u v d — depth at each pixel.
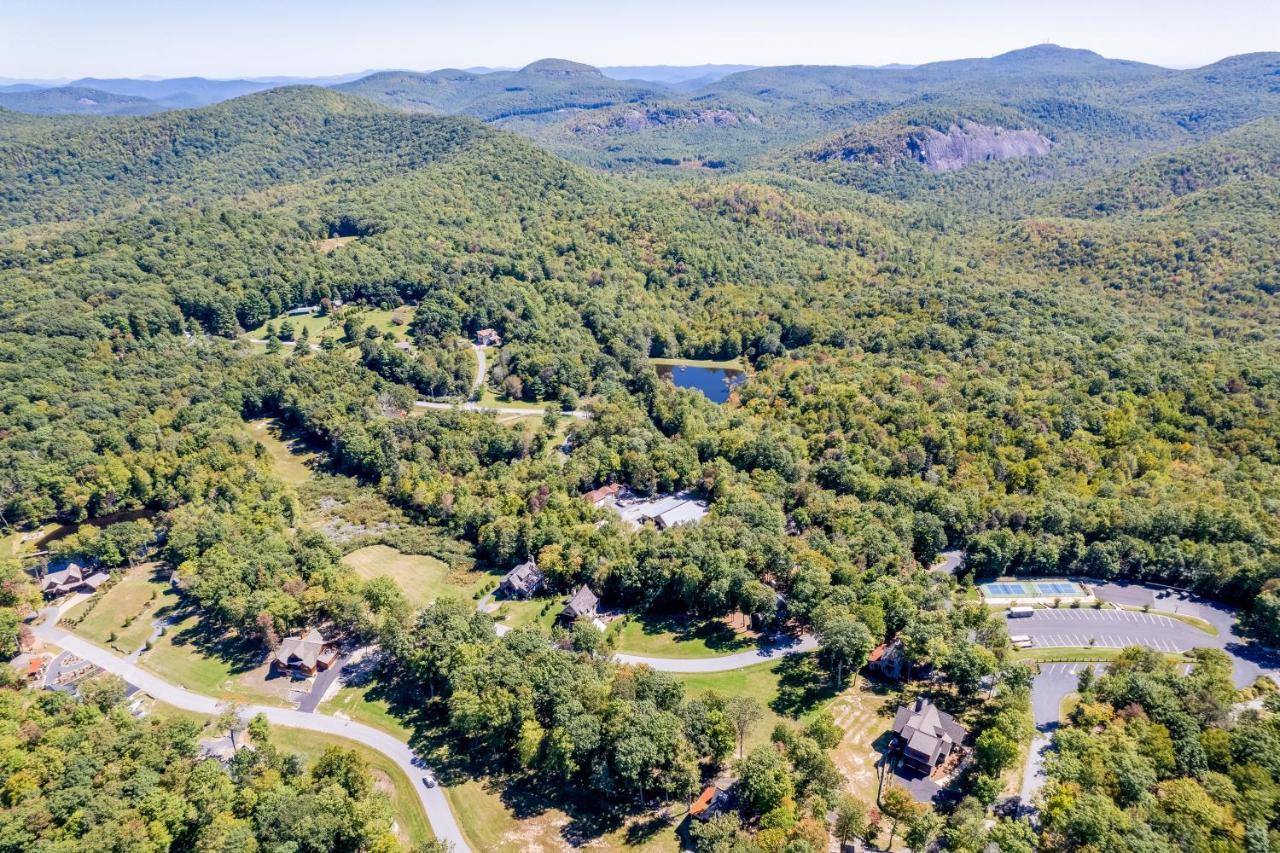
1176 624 115.81
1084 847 71.00
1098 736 85.06
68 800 82.00
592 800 90.00
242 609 120.31
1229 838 71.25
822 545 129.00
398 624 115.06
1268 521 129.88
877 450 168.75
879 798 84.69
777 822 76.88
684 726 90.19
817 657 113.00
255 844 79.19
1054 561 128.50
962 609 111.44
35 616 132.38
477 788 93.50
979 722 95.81
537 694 97.50
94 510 163.25
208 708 110.25
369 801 84.62
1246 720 86.94
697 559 126.38
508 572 144.00
